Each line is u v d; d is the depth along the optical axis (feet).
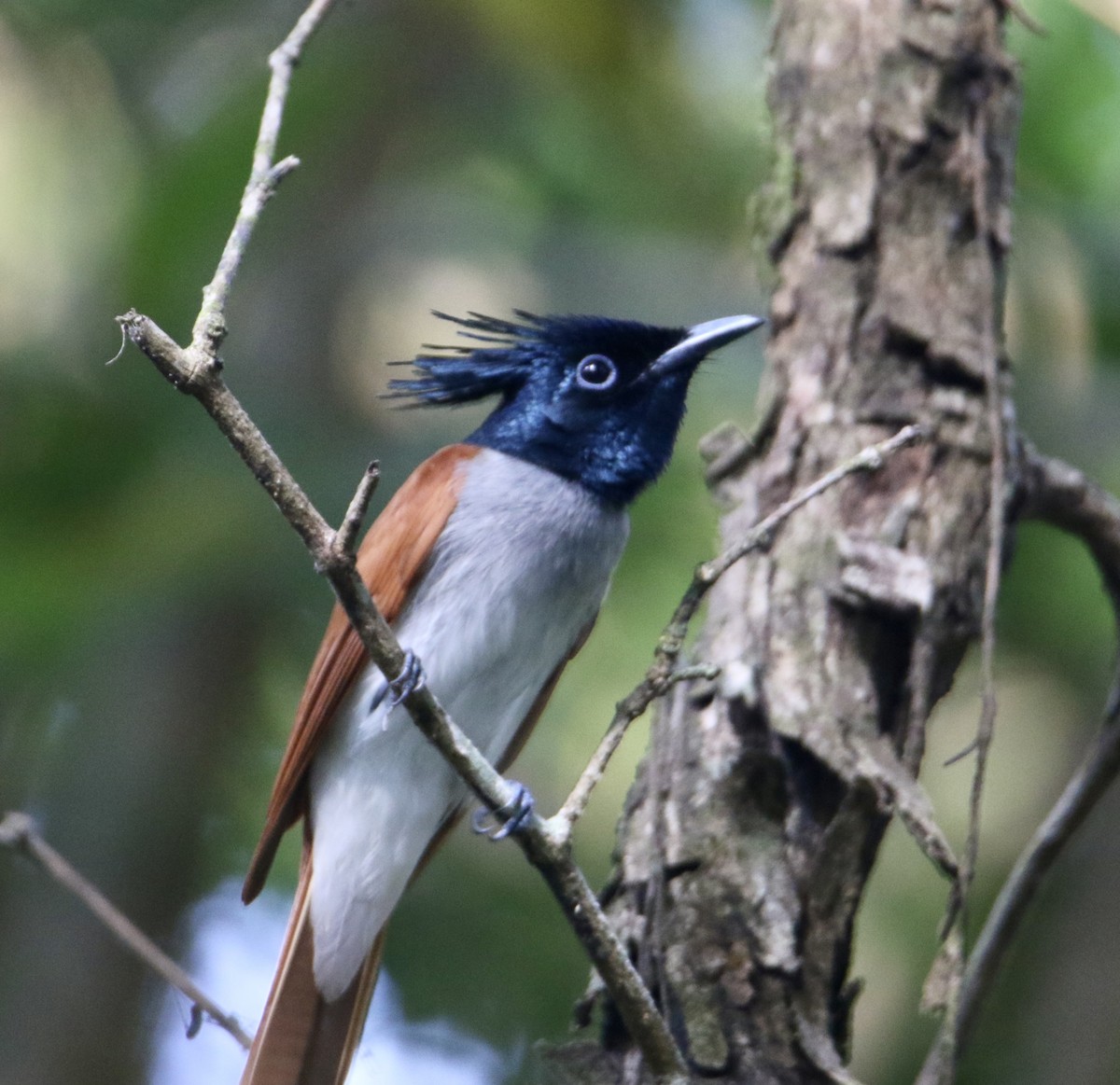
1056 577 38.91
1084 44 40.98
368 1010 25.29
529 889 38.32
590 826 39.06
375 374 43.68
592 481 26.55
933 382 23.79
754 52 43.88
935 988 20.15
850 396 23.80
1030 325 41.91
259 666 41.37
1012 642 39.52
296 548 37.24
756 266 25.98
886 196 24.62
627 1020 18.93
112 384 39.19
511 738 27.02
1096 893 35.19
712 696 22.63
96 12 43.98
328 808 26.05
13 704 41.32
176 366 16.72
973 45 25.11
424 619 25.63
